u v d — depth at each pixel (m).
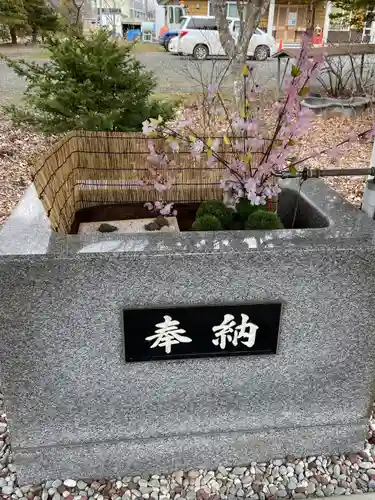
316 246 1.35
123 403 1.50
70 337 1.36
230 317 1.40
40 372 1.40
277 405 1.58
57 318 1.33
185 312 1.37
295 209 1.76
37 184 1.41
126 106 3.62
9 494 1.54
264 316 1.41
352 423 1.66
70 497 1.53
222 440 1.61
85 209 1.99
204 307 1.37
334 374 1.55
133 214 1.95
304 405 1.60
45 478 1.58
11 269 1.25
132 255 1.28
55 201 1.61
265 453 1.67
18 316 1.31
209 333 1.41
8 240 1.32
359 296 1.42
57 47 3.69
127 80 3.70
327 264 1.36
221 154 1.81
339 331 1.47
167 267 1.30
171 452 1.61
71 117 3.71
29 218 1.46
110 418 1.52
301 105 1.44
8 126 5.47
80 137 1.91
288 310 1.42
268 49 10.88
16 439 1.50
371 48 6.64
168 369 1.46
